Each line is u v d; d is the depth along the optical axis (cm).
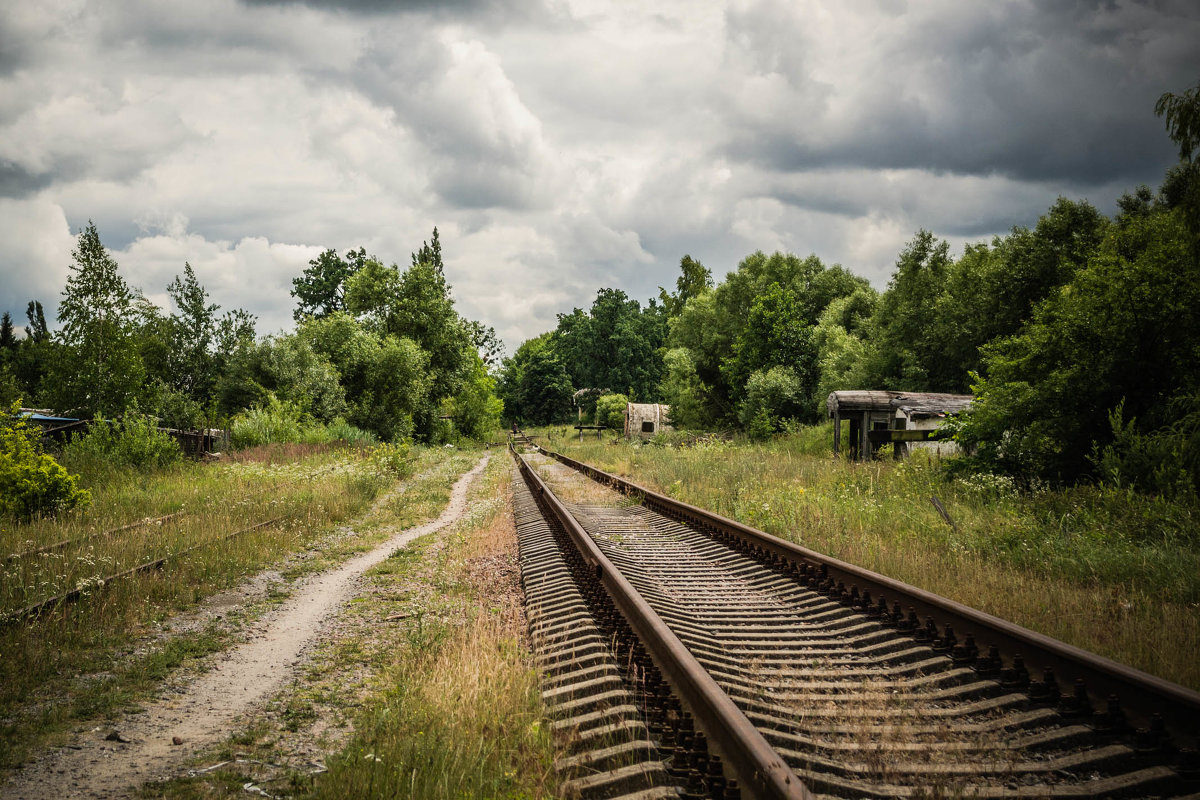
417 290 5447
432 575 868
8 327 7394
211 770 377
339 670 550
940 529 949
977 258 3284
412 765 361
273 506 1291
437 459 3456
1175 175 1616
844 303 4922
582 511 1384
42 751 401
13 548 895
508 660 508
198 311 4122
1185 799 318
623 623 571
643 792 317
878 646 541
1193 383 1248
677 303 10331
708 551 966
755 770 300
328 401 3878
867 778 340
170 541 944
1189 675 455
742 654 531
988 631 499
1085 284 1342
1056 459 1368
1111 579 715
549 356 11500
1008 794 320
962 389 3125
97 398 2786
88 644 595
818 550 891
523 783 345
